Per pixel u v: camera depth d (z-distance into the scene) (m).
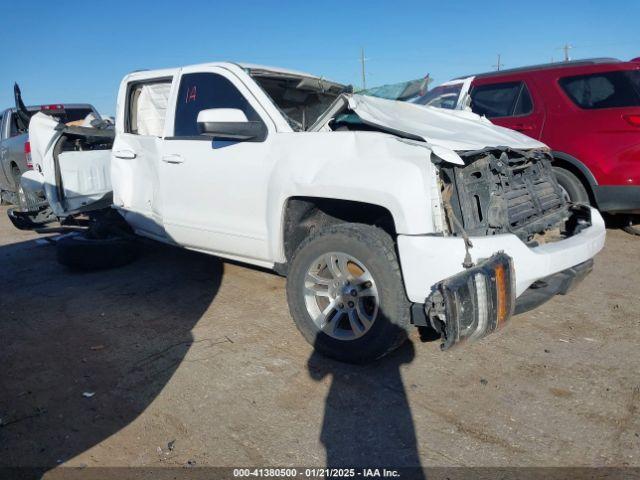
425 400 3.10
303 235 3.96
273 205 3.76
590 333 3.89
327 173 3.41
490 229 3.32
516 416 2.92
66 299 4.98
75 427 2.95
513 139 4.07
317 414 3.00
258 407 3.08
